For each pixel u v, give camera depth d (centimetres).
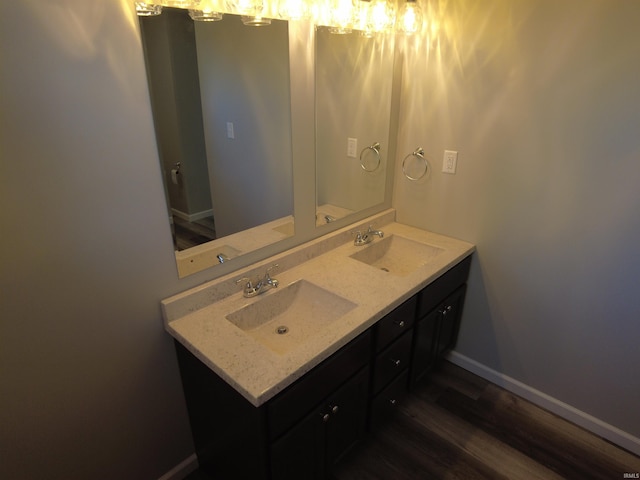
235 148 146
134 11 110
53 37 98
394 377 184
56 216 110
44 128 102
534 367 208
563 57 156
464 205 206
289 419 126
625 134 151
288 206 174
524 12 161
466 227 209
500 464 180
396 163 225
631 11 138
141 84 117
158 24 117
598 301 177
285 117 159
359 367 153
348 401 154
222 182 146
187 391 154
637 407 180
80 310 122
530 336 204
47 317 116
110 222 121
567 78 158
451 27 182
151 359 145
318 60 164
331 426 149
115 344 134
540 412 208
